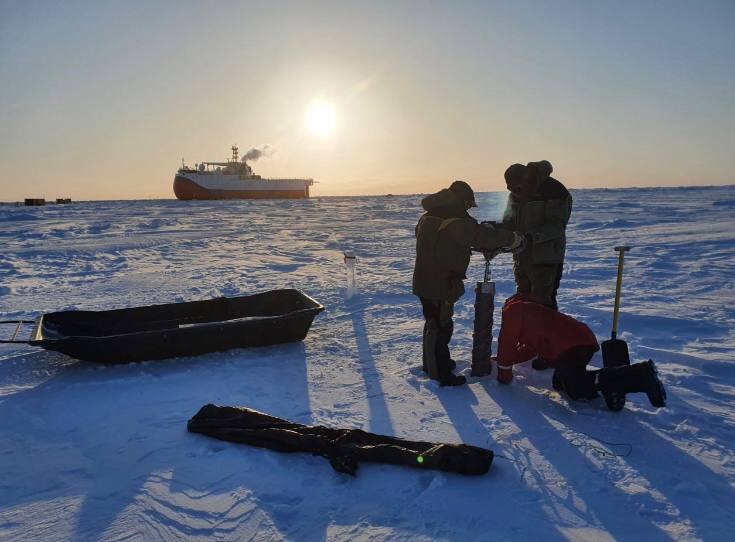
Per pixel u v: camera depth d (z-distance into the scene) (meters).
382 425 3.26
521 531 2.19
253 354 4.74
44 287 8.64
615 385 3.27
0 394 3.86
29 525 2.30
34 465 2.83
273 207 50.59
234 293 7.85
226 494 2.52
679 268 9.09
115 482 2.65
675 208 28.58
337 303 7.02
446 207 3.78
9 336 5.60
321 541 2.16
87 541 2.19
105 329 5.02
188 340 4.51
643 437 3.00
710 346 4.69
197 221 28.22
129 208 52.22
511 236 3.67
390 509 2.37
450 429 3.17
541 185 4.09
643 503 2.37
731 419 3.21
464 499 2.43
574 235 16.06
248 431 3.01
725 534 2.15
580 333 3.41
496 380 3.98
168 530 2.26
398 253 13.02
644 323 5.55
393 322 5.94
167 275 9.73
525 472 2.66
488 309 3.98
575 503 2.39
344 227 22.95
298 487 2.57
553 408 3.45
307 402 3.65
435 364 3.89
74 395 3.82
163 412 3.51
